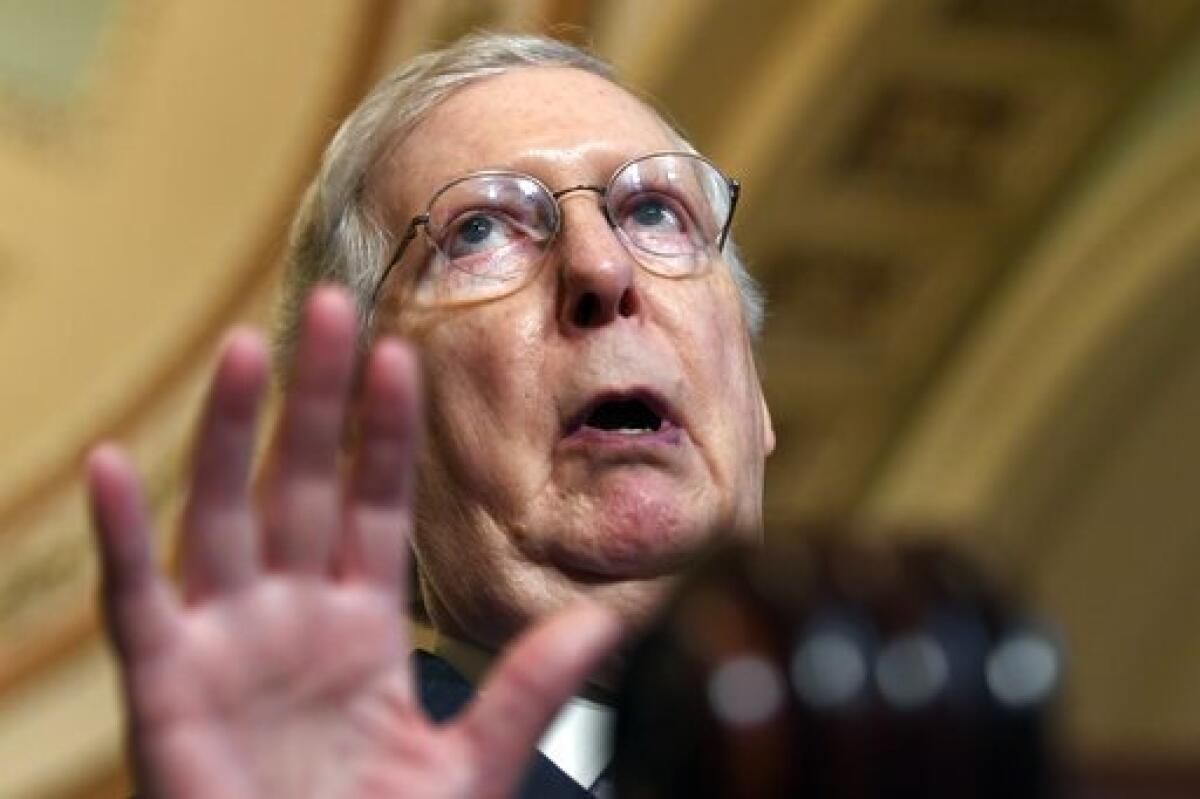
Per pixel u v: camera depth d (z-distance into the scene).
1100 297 5.42
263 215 5.41
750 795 0.63
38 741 5.79
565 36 4.57
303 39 5.18
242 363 0.86
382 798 0.87
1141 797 6.20
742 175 4.86
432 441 1.66
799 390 5.54
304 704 0.88
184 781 0.86
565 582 1.63
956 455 5.65
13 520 5.74
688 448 1.64
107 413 5.66
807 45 4.69
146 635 0.86
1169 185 5.21
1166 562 6.32
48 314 5.65
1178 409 5.83
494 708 0.89
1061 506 5.95
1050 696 0.64
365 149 1.78
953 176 5.10
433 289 1.69
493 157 1.71
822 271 5.25
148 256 5.55
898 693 0.63
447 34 4.93
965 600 0.65
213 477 0.88
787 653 0.64
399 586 0.90
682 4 4.54
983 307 5.45
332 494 0.90
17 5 5.42
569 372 1.63
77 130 5.48
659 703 0.66
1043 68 4.88
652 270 1.67
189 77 5.38
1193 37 4.92
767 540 0.69
